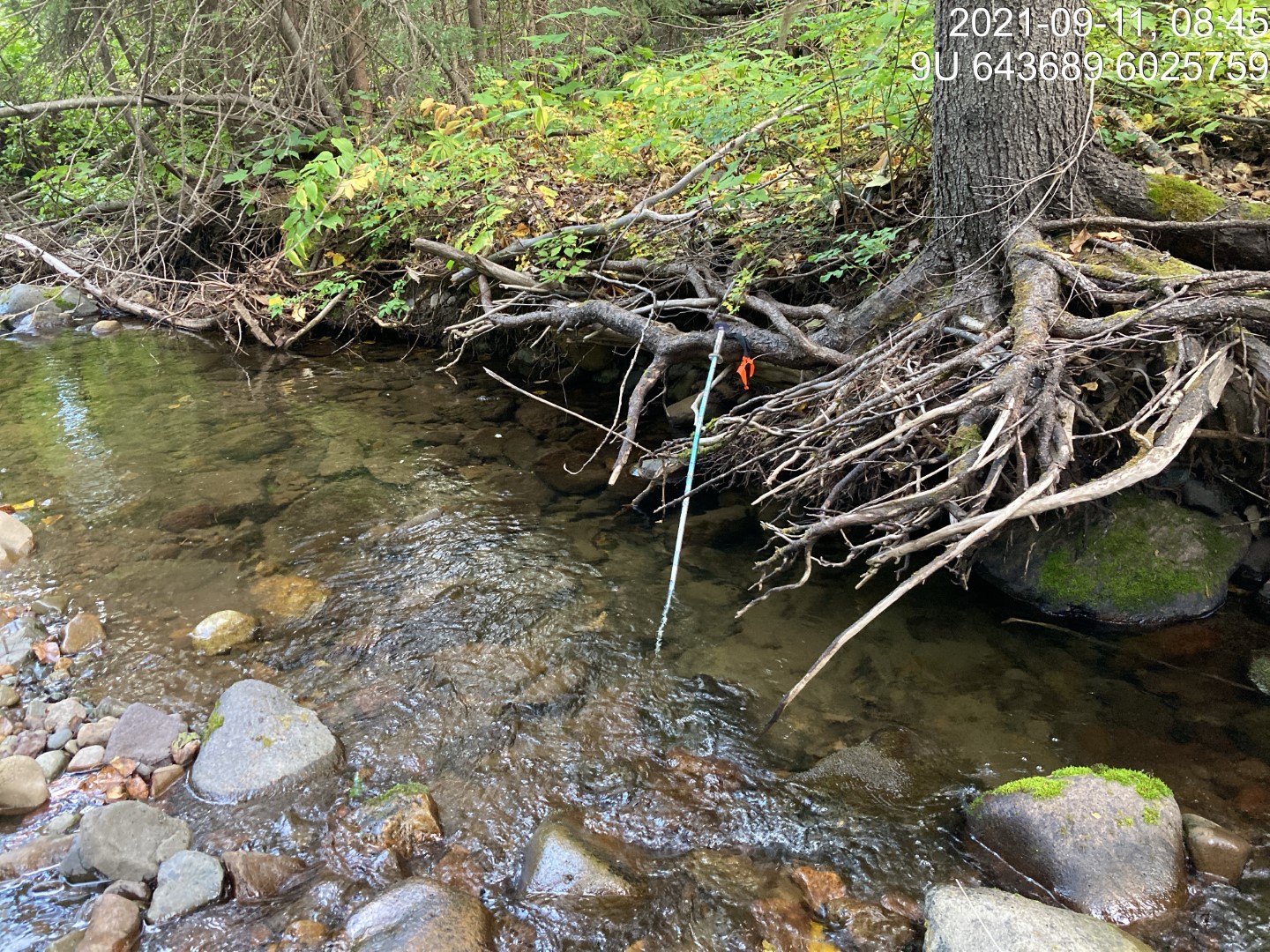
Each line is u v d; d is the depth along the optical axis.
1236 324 2.74
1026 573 3.38
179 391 6.13
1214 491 3.36
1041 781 2.31
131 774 2.62
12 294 8.43
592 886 2.17
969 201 3.45
